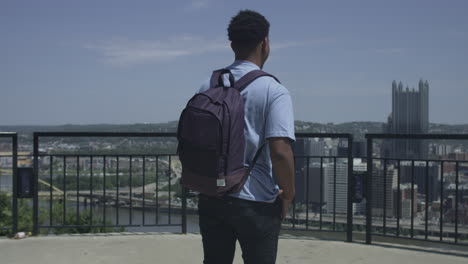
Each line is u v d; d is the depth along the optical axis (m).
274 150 1.78
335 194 4.44
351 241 4.31
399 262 3.71
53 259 3.78
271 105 1.81
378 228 4.42
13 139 4.42
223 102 1.77
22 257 3.83
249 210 1.83
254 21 1.93
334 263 3.68
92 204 4.66
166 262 3.70
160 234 4.57
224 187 1.76
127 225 4.55
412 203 4.15
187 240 4.34
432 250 4.04
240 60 1.98
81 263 3.68
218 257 1.97
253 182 1.85
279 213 1.93
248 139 1.83
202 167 1.78
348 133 4.27
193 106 1.79
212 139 1.73
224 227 1.93
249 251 1.90
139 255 3.88
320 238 4.45
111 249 4.05
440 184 4.05
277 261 3.73
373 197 4.38
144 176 4.57
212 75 2.01
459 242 3.96
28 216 5.85
